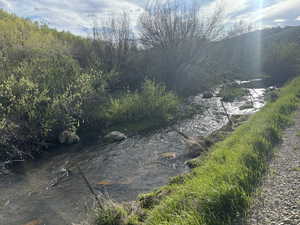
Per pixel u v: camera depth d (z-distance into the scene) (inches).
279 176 208.5
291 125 362.6
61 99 454.9
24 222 223.3
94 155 382.9
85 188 280.7
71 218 224.5
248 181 196.7
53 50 642.8
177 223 150.4
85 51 768.3
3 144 365.7
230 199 166.2
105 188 278.4
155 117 576.4
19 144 384.5
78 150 406.3
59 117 444.8
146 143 430.6
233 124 477.1
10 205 251.8
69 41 821.9
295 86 665.0
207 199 166.6
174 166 328.8
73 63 599.8
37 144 402.9
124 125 530.6
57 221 221.8
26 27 762.2
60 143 432.5
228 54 1414.9
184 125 530.0
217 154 289.3
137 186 279.4
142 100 585.6
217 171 220.8
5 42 590.6
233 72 1264.8
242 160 233.0
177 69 910.4
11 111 398.6
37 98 432.1
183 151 380.2
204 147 374.0
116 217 200.7
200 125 525.0
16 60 543.2
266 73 1179.3
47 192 275.9
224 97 778.8
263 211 159.3
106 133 488.1
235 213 158.4
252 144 275.0
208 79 1029.8
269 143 284.8
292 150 267.4
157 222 166.2
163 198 217.3
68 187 285.1
